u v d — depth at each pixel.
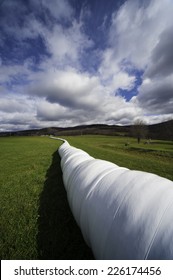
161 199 2.04
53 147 27.14
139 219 1.95
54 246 3.50
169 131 70.25
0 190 6.61
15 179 8.05
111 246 2.07
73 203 3.68
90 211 2.68
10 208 5.12
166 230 1.74
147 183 2.36
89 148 27.23
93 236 2.48
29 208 5.10
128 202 2.19
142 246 1.77
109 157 16.41
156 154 21.48
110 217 2.24
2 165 11.77
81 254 3.28
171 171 10.41
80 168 4.27
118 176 2.83
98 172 3.48
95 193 2.81
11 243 3.60
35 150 22.02
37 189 6.66
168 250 1.62
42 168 10.38
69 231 3.98
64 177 5.77
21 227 4.13
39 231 3.97
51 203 5.40
